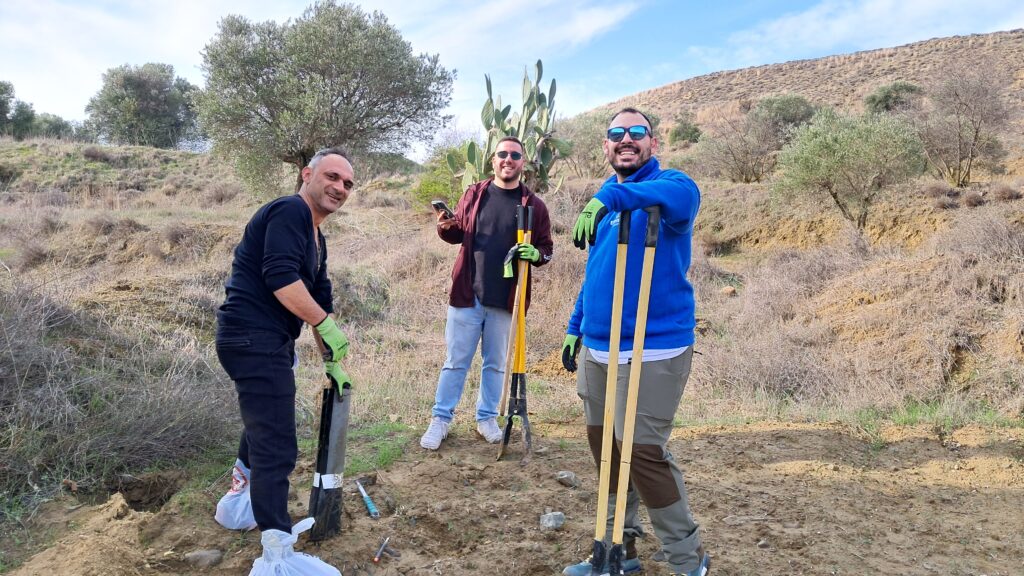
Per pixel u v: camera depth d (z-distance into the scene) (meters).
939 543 3.34
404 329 9.03
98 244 14.33
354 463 4.09
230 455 4.01
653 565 3.09
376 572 2.95
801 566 3.09
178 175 26.58
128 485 3.62
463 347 4.48
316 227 3.04
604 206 2.32
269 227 2.73
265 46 20.05
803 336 7.77
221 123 19.75
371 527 3.27
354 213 17.61
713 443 4.87
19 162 25.83
